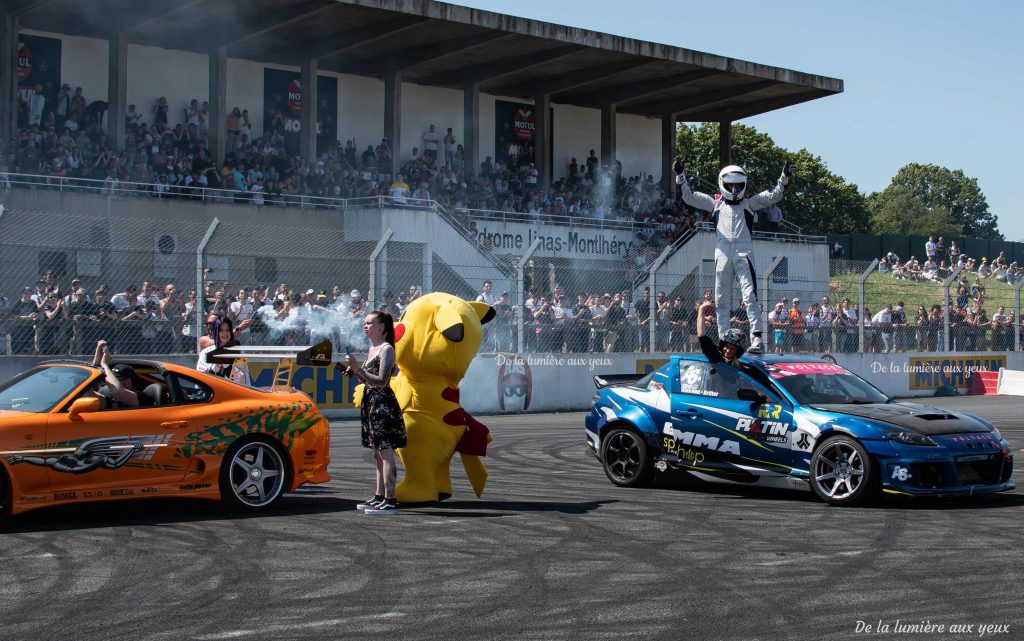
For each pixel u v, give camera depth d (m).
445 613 5.67
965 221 129.50
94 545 7.41
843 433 9.33
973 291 28.62
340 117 33.19
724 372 10.35
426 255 25.78
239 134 29.81
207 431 8.67
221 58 28.83
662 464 10.45
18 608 5.73
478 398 19.09
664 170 39.66
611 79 35.88
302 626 5.41
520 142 37.03
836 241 49.62
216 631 5.31
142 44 29.38
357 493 10.05
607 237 32.50
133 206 23.88
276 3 26.97
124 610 5.71
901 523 8.44
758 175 74.38
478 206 31.69
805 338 22.69
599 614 5.66
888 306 25.47
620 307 20.94
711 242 32.91
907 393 24.66
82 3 26.05
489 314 10.18
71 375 8.55
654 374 10.91
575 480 11.12
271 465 9.09
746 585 6.32
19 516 8.57
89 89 28.61
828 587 6.28
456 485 10.71
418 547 7.42
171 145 27.19
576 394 20.31
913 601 5.95
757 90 36.69
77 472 8.10
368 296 17.52
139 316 15.43
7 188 22.31
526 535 7.89
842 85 37.47
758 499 9.77
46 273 15.18
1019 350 27.36
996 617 5.62
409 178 31.20
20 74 27.47
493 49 31.97
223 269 16.84
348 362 8.65
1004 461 9.49
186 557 7.04
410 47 31.61
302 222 26.44
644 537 7.82
